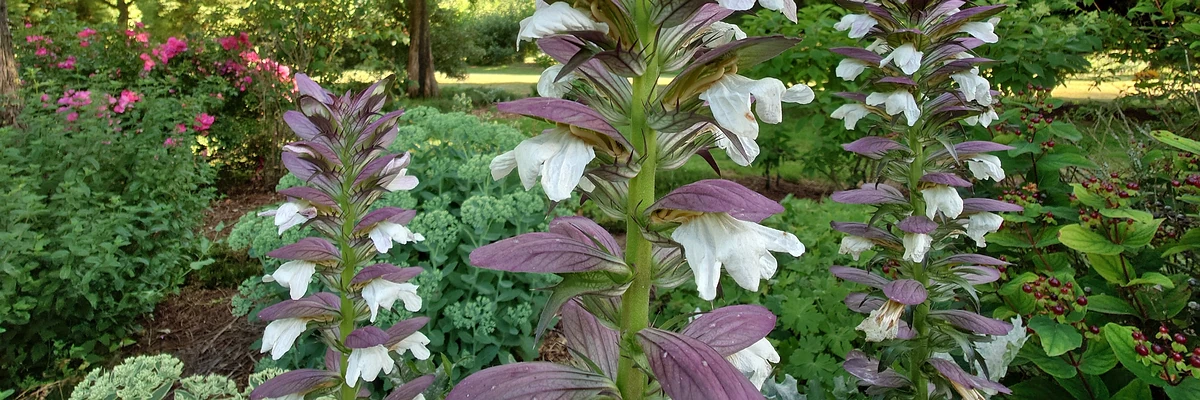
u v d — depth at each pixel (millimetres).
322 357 3076
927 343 1947
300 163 1661
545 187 906
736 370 901
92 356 3557
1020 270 2791
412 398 1723
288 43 7801
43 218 3654
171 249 4219
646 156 962
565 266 946
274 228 3160
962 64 1813
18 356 3357
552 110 894
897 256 2021
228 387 2145
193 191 5355
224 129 7309
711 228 941
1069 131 2760
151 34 9266
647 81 952
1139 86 4055
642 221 964
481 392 986
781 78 5457
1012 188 2830
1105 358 2014
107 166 4391
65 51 7008
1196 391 1747
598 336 1216
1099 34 5047
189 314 4184
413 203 3268
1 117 4535
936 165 1975
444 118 4051
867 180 5070
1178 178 2730
